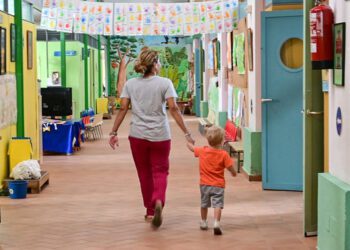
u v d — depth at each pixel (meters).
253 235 6.98
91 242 6.72
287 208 8.46
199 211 8.28
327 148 6.36
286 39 9.62
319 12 5.53
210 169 7.06
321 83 6.61
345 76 5.26
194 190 9.96
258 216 7.97
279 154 9.77
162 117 7.29
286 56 9.69
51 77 21.91
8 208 8.62
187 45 35.31
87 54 23.78
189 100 31.41
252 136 10.70
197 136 19.53
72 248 6.48
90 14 12.69
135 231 7.20
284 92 9.68
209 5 13.06
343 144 5.37
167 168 7.38
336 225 5.32
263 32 9.67
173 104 7.26
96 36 29.72
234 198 9.21
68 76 22.27
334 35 5.52
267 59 9.69
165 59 35.44
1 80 9.71
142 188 7.62
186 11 13.00
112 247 6.51
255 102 10.84
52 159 14.25
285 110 9.70
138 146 7.32
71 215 8.12
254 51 10.94
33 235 7.06
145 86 7.27
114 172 12.12
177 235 7.00
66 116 17.38
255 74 10.88
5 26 10.06
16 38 10.68
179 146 16.78
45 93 16.88
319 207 5.91
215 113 18.78
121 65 35.56
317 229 6.57
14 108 10.62
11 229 7.36
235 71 14.70
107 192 9.85
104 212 8.28
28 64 11.94
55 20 12.58
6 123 10.06
